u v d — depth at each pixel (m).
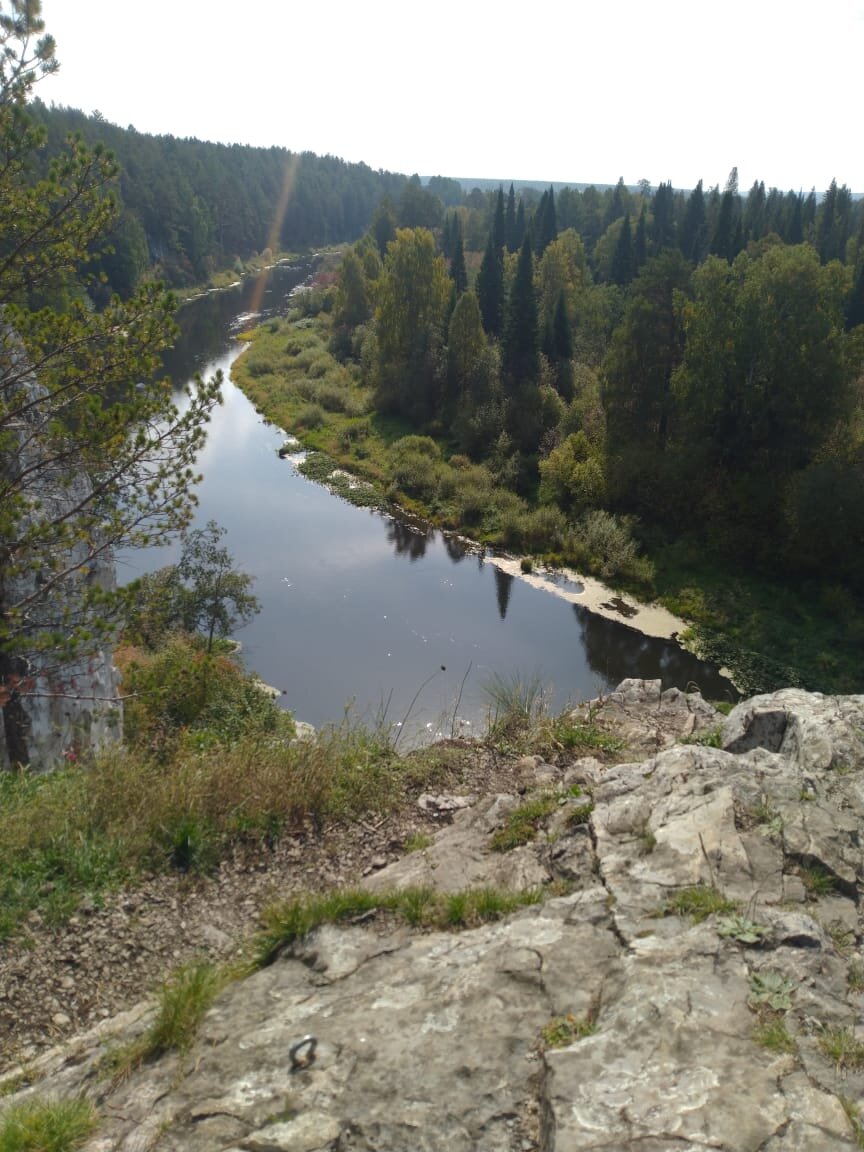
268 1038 3.60
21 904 5.15
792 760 6.18
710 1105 2.89
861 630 22.78
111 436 8.36
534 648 23.38
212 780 6.45
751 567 27.28
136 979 4.75
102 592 8.36
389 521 32.97
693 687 21.47
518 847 5.57
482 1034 3.46
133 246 56.94
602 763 7.43
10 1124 3.26
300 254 112.38
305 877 5.76
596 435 33.47
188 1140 3.07
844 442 27.56
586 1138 2.79
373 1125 3.05
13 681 8.60
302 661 22.20
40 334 8.44
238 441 41.81
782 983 3.54
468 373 41.28
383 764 7.32
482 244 86.00
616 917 4.16
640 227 59.75
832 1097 2.91
